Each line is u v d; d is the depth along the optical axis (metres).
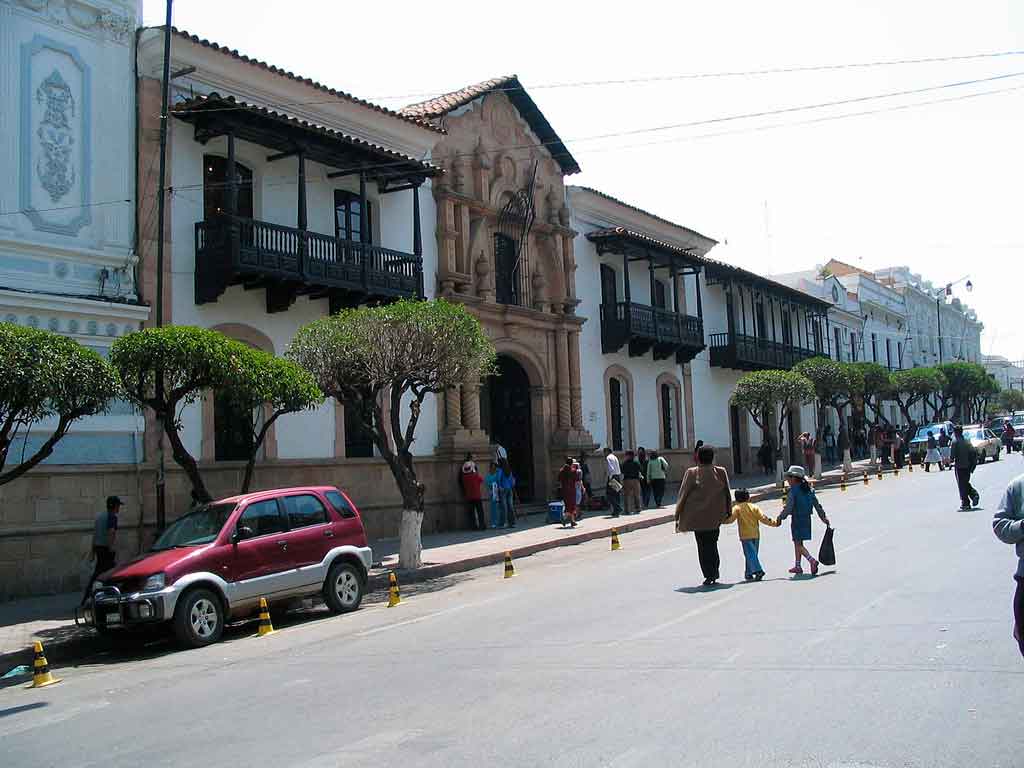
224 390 12.91
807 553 12.12
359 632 10.81
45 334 10.79
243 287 18.00
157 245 16.23
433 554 17.81
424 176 21.58
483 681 7.46
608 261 30.20
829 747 5.25
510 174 25.83
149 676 9.28
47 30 15.48
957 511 19.14
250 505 11.91
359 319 15.22
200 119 16.89
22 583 14.27
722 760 5.11
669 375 33.31
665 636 8.70
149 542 15.84
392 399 15.98
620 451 30.34
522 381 26.78
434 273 23.05
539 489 26.25
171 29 16.45
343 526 12.95
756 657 7.57
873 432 38.47
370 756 5.64
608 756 5.30
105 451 15.50
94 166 15.88
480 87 25.02
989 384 59.47
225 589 11.15
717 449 36.31
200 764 5.83
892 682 6.56
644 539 19.77
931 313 70.81
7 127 14.79
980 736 5.33
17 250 14.73
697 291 34.97
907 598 9.80
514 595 12.65
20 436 14.45
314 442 19.38
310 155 19.02
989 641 7.62
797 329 44.84
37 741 6.89
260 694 7.80
